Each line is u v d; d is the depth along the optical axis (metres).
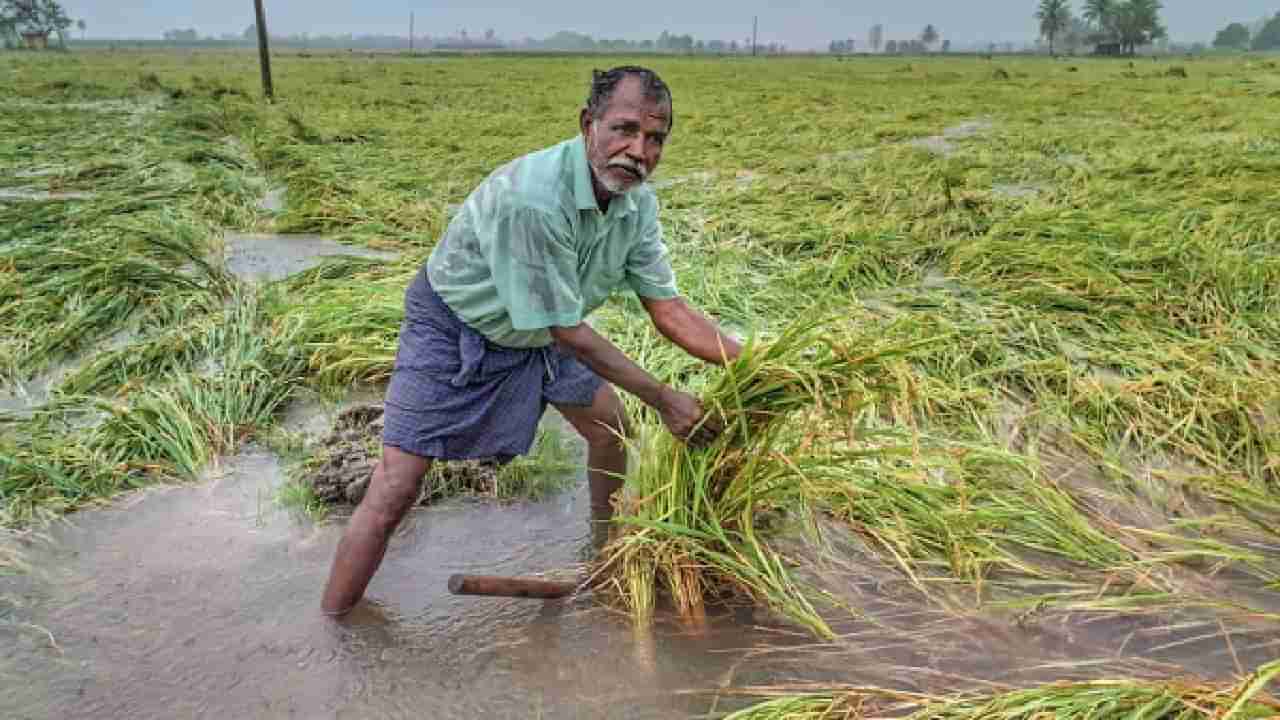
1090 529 3.12
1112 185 8.83
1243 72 38.19
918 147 12.66
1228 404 3.85
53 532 3.14
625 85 2.30
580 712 2.36
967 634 2.67
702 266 5.96
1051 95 23.81
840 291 5.62
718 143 13.37
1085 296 5.23
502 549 3.12
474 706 2.38
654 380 2.63
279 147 11.91
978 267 5.84
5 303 5.35
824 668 2.52
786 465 2.79
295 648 2.59
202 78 29.62
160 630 2.65
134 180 9.69
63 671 2.48
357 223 7.88
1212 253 5.62
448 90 25.95
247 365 4.37
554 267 2.46
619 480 3.19
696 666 2.53
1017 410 4.05
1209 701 2.21
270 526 3.21
